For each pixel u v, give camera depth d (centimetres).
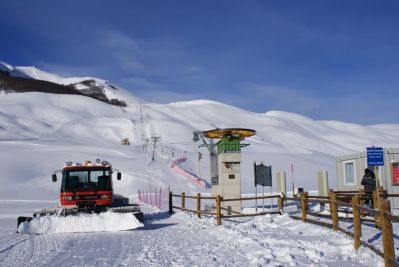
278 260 880
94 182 1820
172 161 6944
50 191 4825
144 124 14812
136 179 5388
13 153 6825
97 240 1347
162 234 1469
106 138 13100
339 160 2350
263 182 2292
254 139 13488
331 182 6134
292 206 2386
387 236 700
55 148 8306
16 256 1074
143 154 8369
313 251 918
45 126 15562
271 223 1484
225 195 2053
